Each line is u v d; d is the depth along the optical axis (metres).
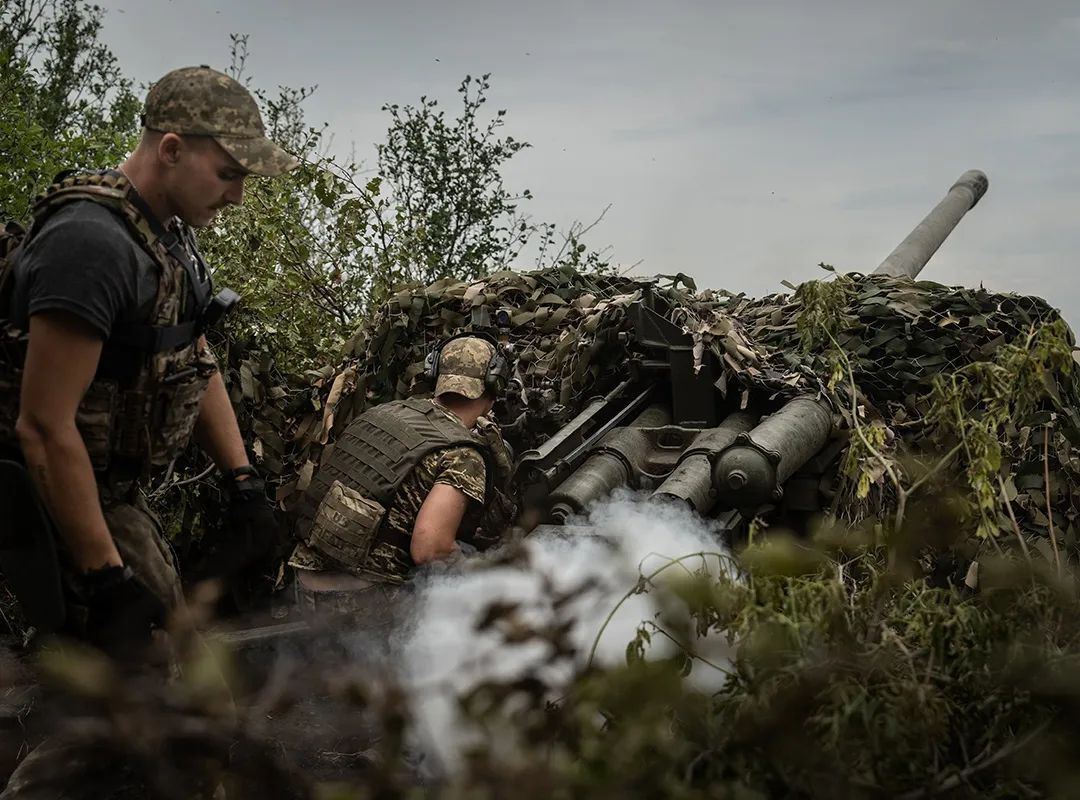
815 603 1.77
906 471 2.92
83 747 2.32
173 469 4.29
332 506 3.40
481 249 7.59
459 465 3.36
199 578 2.99
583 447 3.77
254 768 1.65
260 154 2.52
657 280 4.77
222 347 4.27
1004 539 3.49
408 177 7.73
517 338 4.57
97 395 2.47
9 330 2.40
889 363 4.52
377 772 1.47
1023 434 4.08
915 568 2.16
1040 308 4.72
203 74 2.53
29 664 2.58
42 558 2.44
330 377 4.54
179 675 2.44
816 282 2.81
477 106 7.70
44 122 8.20
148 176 2.52
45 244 2.36
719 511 3.65
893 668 1.75
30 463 2.36
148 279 2.47
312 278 5.65
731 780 1.64
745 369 3.97
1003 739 1.77
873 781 1.62
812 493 3.78
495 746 1.47
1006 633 1.79
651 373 4.20
